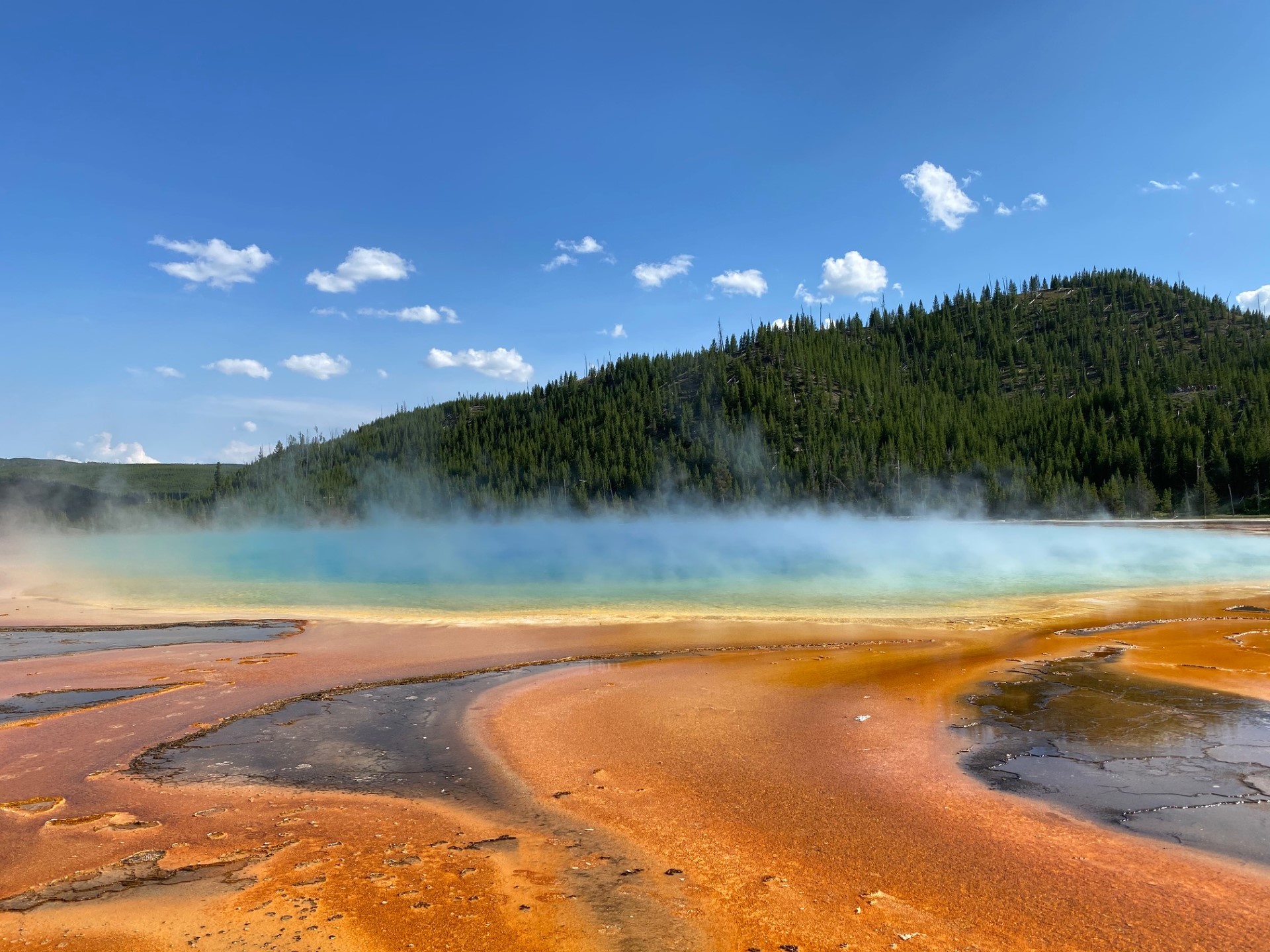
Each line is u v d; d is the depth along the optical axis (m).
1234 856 6.27
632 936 5.23
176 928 5.40
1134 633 16.67
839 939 5.19
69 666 14.76
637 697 11.91
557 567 38.31
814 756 9.00
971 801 7.53
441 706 11.75
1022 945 5.09
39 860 6.55
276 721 10.98
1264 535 52.25
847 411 131.25
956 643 16.06
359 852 6.63
